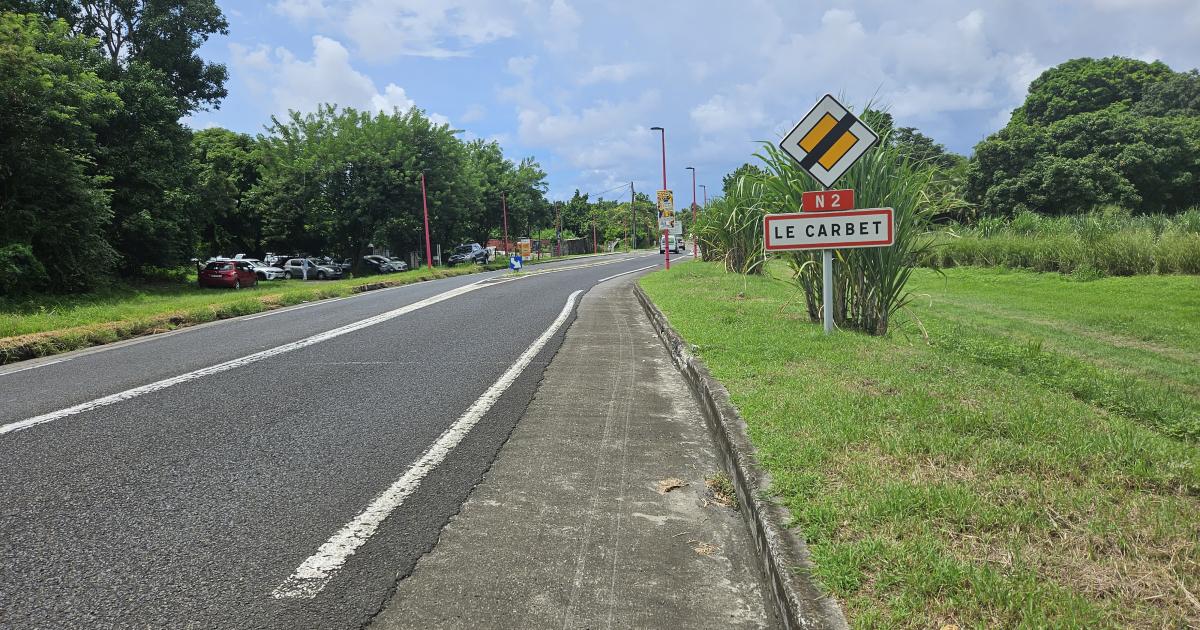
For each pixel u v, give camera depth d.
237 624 2.38
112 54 32.31
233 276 30.83
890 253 7.71
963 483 3.00
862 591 2.23
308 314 12.98
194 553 2.90
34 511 3.34
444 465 4.02
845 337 7.00
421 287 21.67
